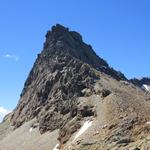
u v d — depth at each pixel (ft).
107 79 611.88
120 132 401.08
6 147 572.10
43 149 499.10
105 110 472.03
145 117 424.87
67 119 525.75
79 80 583.17
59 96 595.06
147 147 343.87
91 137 420.77
